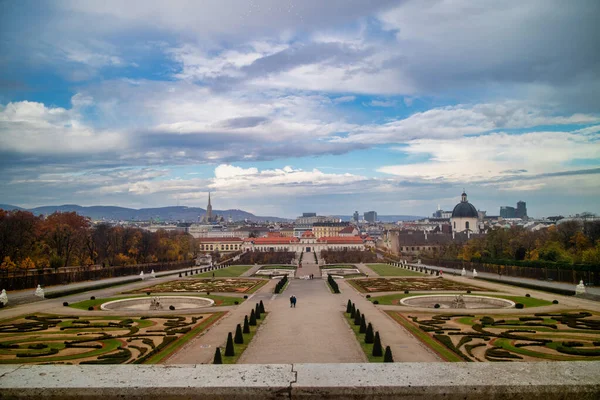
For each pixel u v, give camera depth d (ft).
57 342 233.96
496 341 231.30
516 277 617.62
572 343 221.66
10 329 268.00
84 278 623.77
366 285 538.06
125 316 318.04
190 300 427.74
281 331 269.03
